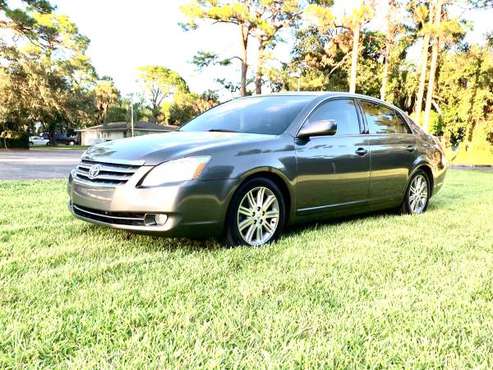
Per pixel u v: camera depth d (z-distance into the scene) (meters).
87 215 3.78
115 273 2.99
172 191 3.39
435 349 2.08
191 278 2.92
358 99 5.10
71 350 1.98
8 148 35.78
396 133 5.48
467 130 31.30
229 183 3.63
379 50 39.69
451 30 29.78
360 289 2.82
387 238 4.22
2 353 1.93
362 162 4.81
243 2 30.91
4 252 3.39
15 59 33.12
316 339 2.14
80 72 41.12
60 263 3.18
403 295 2.74
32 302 2.47
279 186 4.10
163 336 2.12
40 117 37.84
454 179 11.45
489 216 5.63
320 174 4.36
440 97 35.88
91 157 3.87
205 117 5.00
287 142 4.13
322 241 4.05
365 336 2.19
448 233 4.55
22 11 29.30
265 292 2.73
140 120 62.31
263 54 31.31
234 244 3.76
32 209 5.16
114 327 2.19
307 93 4.90
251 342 2.09
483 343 2.17
